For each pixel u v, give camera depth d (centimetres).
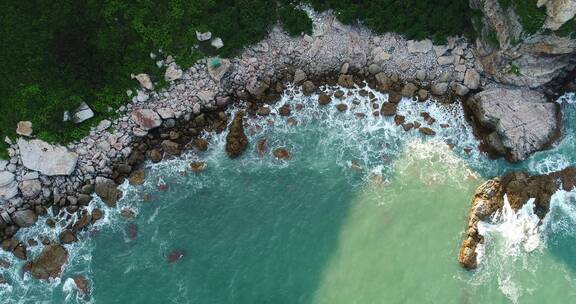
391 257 3825
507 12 3966
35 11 4109
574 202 3938
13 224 3953
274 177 4181
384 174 4172
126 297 3716
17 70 4097
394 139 4306
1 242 3909
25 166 4022
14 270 3828
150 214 4041
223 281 3756
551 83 4366
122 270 3825
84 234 3959
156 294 3722
